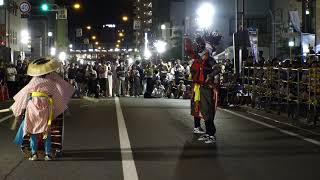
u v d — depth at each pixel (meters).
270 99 18.25
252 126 14.18
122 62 31.59
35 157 9.19
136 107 20.83
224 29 60.53
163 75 29.16
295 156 9.66
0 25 43.03
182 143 11.12
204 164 8.90
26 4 37.75
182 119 15.99
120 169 8.49
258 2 60.50
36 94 8.88
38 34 75.88
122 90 30.30
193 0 62.38
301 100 15.45
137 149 10.38
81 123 14.94
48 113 8.93
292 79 16.56
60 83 9.15
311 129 13.56
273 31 51.88
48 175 8.05
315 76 14.19
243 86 21.41
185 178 7.86
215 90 11.25
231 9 60.84
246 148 10.49
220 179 7.81
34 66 9.01
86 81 28.64
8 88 26.34
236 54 23.81
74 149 10.38
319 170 8.42
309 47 23.75
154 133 12.73
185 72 27.92
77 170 8.41
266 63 19.28
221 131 13.09
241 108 19.94
